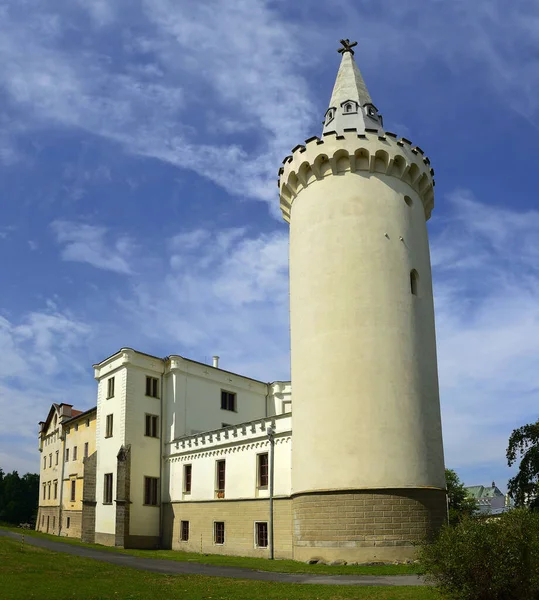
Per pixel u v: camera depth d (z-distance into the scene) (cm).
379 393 2648
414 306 2862
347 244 2864
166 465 4322
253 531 3378
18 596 1636
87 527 4334
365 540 2473
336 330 2766
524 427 3334
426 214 3284
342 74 3566
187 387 4541
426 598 1495
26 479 9612
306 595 1633
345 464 2588
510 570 1235
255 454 3491
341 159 2998
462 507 5725
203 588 1792
